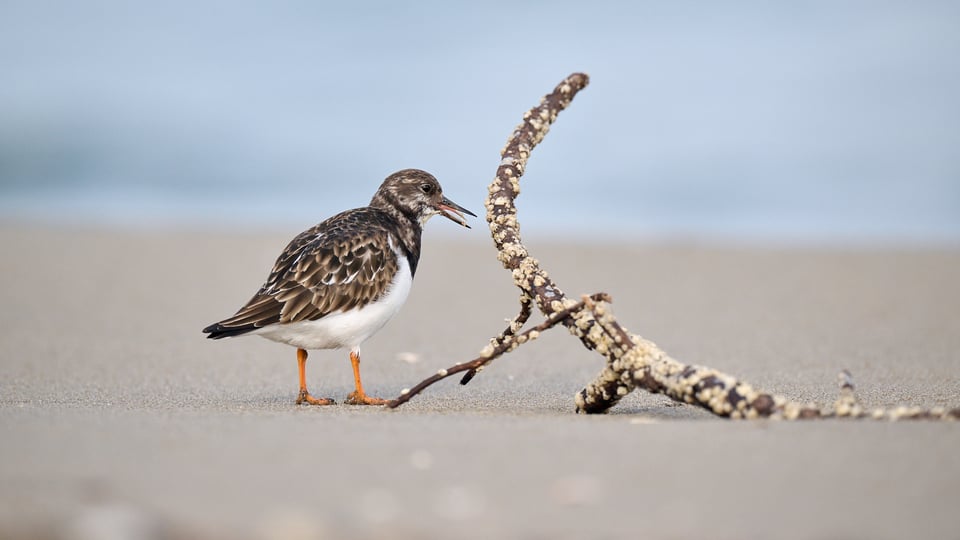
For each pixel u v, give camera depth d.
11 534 5.18
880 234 24.50
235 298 17.41
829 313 15.93
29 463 6.15
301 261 9.77
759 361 12.49
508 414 8.44
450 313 16.31
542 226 25.45
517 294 17.86
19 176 30.45
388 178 11.20
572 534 5.11
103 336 14.32
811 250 21.78
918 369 11.66
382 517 5.30
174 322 15.45
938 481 5.77
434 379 8.75
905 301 16.73
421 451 6.51
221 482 5.82
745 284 18.39
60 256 20.72
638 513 5.36
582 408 8.59
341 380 11.70
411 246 10.96
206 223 25.81
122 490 5.67
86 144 31.83
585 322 8.35
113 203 29.05
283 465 6.15
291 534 5.14
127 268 19.70
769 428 7.04
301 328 9.71
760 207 26.86
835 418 7.38
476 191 27.94
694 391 7.77
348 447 6.61
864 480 5.80
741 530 5.14
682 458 6.27
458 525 5.21
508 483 5.83
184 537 5.17
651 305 16.70
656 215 26.81
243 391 10.77
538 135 9.48
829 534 5.09
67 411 8.34
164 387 10.94
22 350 13.24
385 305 10.10
